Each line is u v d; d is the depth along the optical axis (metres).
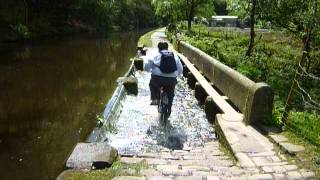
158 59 9.05
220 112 8.90
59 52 30.41
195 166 5.78
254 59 18.22
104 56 28.14
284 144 6.44
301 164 5.72
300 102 11.14
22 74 19.09
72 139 9.15
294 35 19.12
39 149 8.53
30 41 38.91
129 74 14.70
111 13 73.62
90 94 14.21
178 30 37.78
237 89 9.14
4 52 28.91
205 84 11.62
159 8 52.34
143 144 7.79
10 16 40.88
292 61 18.83
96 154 5.82
